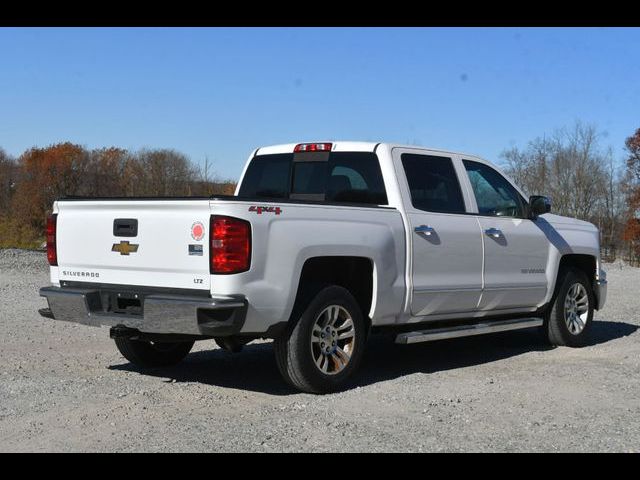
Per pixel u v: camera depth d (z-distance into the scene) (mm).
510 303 8391
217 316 5879
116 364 7980
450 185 7902
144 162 34906
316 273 6766
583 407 6145
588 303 9305
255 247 5992
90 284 6738
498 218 8219
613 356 8406
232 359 8344
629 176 39969
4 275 18609
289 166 8148
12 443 5164
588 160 37094
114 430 5438
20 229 29500
